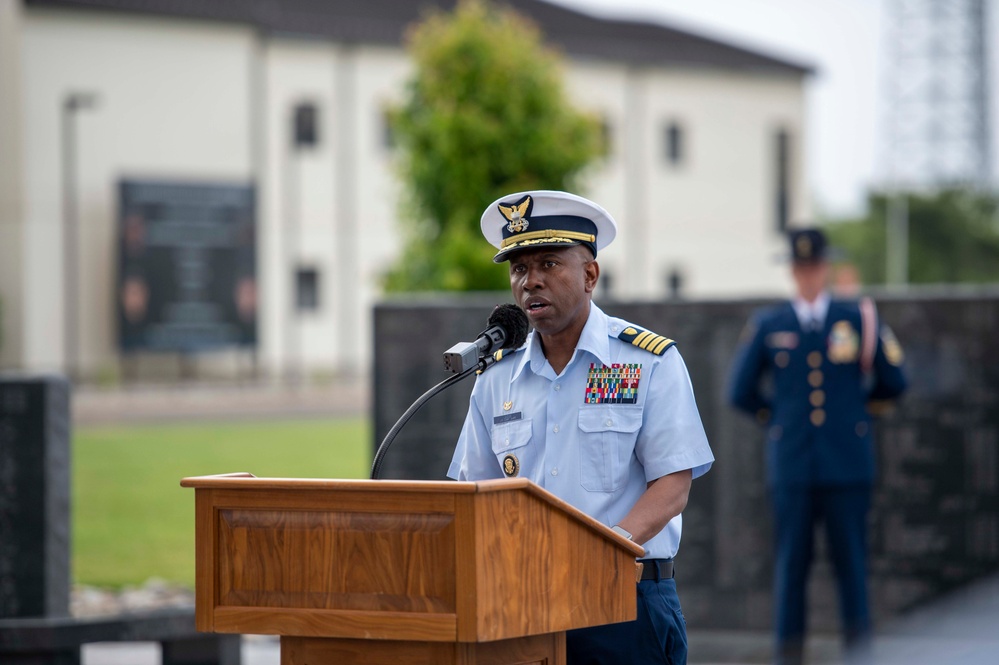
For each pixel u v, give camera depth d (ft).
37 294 296.92
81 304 302.04
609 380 32.17
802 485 61.77
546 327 31.76
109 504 120.78
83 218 302.04
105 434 189.16
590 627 30.42
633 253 374.43
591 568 27.86
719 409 72.28
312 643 27.35
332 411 244.83
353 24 334.03
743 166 392.27
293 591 26.81
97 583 87.97
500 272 166.61
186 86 310.65
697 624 72.02
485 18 183.21
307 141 331.57
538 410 32.60
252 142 319.88
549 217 31.30
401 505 25.77
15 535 56.39
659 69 375.66
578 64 361.92
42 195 297.12
